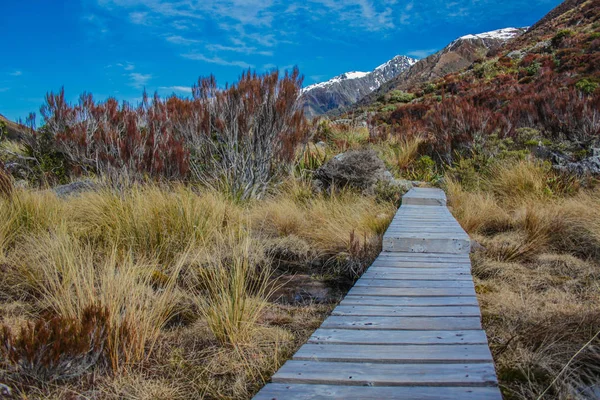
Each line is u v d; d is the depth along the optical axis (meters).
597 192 7.20
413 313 3.13
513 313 3.62
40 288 4.15
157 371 2.98
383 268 4.36
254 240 5.71
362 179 8.60
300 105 8.54
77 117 8.95
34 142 9.40
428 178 10.02
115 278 3.68
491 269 4.95
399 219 6.32
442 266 4.43
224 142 8.01
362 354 2.49
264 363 3.07
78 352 2.80
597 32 28.70
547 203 6.95
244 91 7.75
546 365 2.68
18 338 2.96
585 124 9.80
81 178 8.38
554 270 4.89
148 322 3.29
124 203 5.90
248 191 7.80
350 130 14.01
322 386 2.17
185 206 5.79
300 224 6.39
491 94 19.59
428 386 2.16
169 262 5.02
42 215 5.69
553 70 24.91
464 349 2.55
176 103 8.77
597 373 2.52
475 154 9.91
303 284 4.73
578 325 3.16
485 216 6.75
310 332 3.54
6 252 4.84
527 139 10.04
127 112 8.83
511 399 2.43
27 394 2.63
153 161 7.48
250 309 3.67
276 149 8.40
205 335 3.48
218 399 2.68
